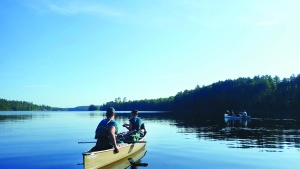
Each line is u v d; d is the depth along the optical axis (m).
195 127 26.22
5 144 14.77
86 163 7.78
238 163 9.55
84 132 21.75
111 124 9.27
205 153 11.62
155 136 18.42
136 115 12.98
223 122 34.28
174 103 139.38
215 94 111.75
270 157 10.66
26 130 23.75
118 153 9.62
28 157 10.99
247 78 116.69
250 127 25.17
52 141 16.05
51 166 9.38
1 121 40.25
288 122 31.95
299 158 10.44
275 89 93.75
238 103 100.00
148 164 9.29
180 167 8.86
